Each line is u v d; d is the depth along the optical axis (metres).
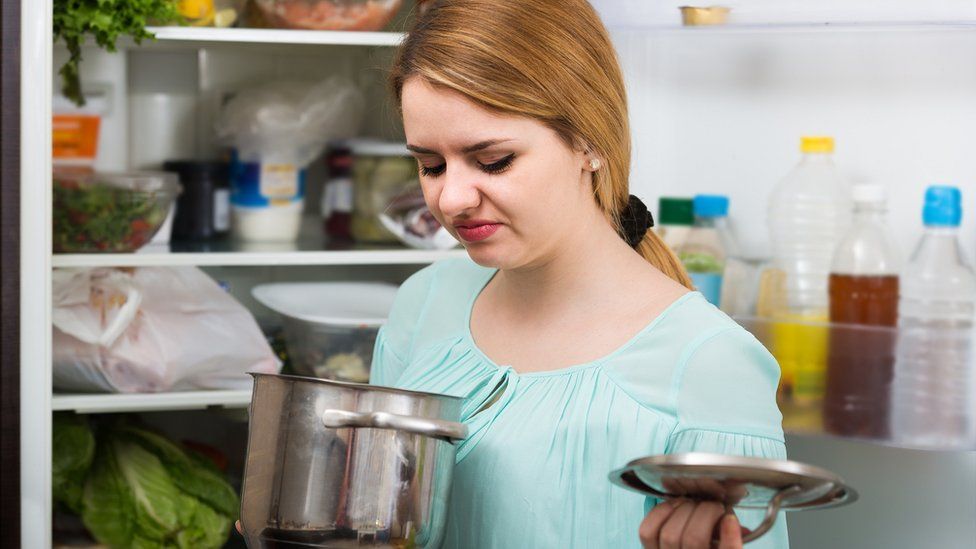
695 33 1.66
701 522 0.88
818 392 1.59
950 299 1.55
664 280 1.12
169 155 2.25
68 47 1.77
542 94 0.99
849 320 1.60
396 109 1.10
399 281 2.32
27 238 1.69
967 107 1.60
